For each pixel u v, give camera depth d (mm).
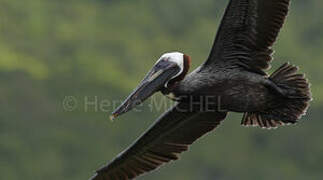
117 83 33969
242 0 10508
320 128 34531
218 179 31891
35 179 29984
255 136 33344
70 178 30109
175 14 42188
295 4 42656
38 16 40188
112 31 40312
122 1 42438
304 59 39031
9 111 31891
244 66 10875
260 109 10992
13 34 38688
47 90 33375
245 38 10773
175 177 30578
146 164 11750
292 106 10977
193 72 10969
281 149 33969
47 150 30531
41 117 31922
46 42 38375
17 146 30531
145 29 41219
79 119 31359
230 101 10930
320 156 33812
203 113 11438
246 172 32281
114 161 11625
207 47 40438
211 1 42938
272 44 10758
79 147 30438
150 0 42781
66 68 35406
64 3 41594
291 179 33188
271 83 10797
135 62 37906
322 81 37969
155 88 10906
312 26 41500
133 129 30391
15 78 33688
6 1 40219
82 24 40406
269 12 10570
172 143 11711
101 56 37625
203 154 31703
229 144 32469
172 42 40469
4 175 29734
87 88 33469
